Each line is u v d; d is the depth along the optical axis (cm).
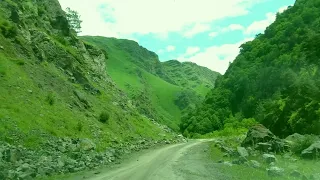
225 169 2052
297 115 4038
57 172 1889
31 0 5209
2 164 1728
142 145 4178
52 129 2894
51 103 3438
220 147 4000
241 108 12162
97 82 5616
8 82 3172
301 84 4391
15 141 2347
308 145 2608
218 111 12825
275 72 10744
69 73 4644
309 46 8806
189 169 2089
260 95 11162
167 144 4947
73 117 3566
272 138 3297
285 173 1762
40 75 3825
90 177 1773
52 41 4675
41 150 2366
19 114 2764
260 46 13900
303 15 12444
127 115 5406
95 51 6506
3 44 3675
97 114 4269
